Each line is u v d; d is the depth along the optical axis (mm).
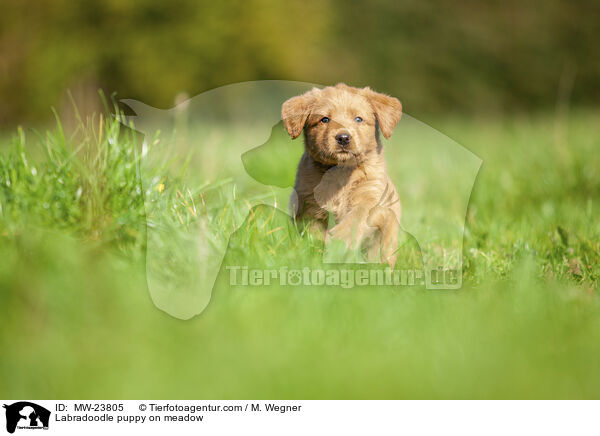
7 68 22641
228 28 25141
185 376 3430
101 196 4957
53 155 5492
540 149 10141
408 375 3449
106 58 23188
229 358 3516
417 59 31562
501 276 5234
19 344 3596
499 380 3453
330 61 30328
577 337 3850
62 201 5004
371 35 31953
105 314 3873
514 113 29562
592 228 6422
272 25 25984
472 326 3902
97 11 23406
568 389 3441
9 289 3941
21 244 4426
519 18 32156
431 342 3740
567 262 5719
